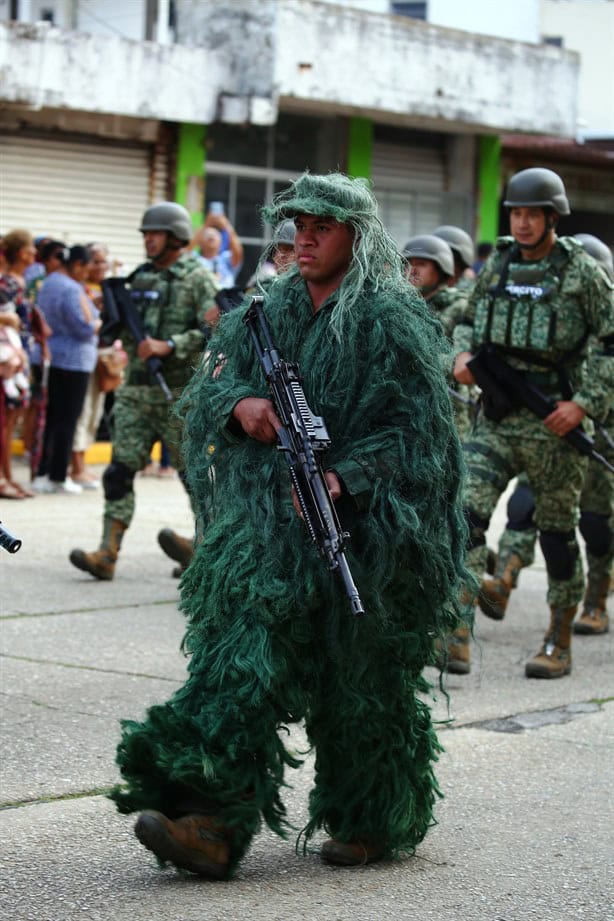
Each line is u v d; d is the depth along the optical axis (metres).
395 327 5.42
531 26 30.70
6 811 6.39
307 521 5.23
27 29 19.94
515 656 10.17
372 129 25.67
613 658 10.30
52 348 16.67
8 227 21.16
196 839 5.36
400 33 24.14
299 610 5.39
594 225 30.98
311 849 6.02
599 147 33.62
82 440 17.58
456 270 11.59
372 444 5.39
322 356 5.48
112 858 5.82
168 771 5.21
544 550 9.46
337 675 5.56
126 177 22.41
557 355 9.02
